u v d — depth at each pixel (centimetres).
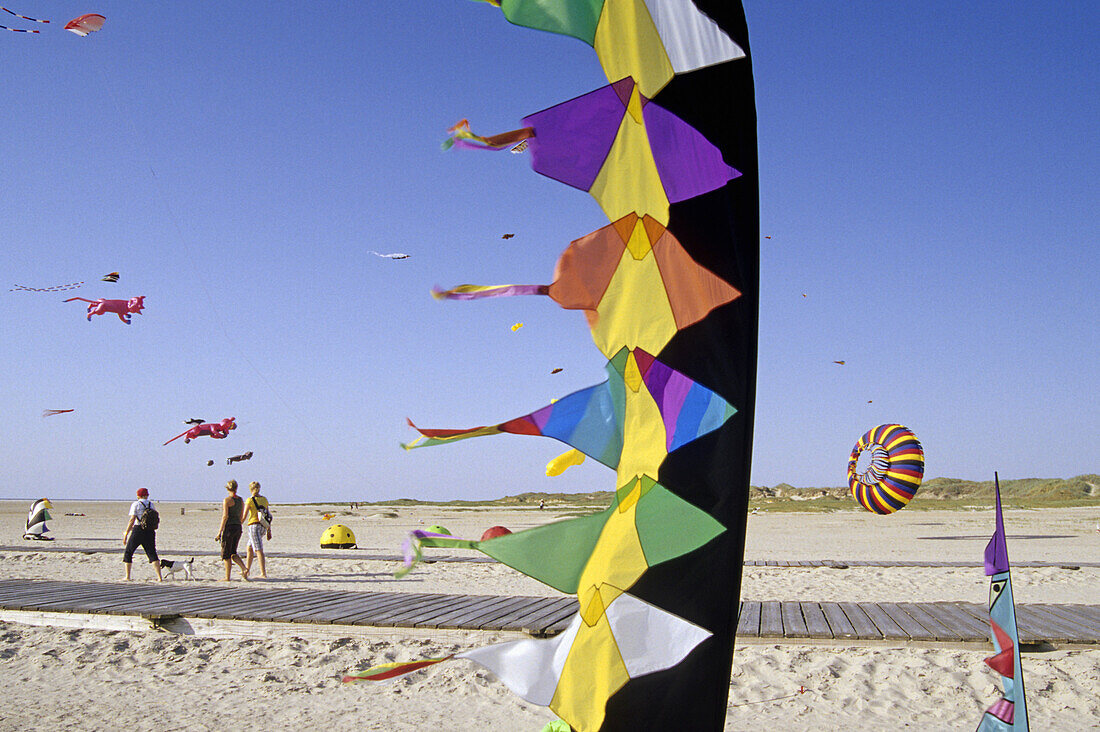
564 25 170
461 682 578
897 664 587
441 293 169
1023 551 1614
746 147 164
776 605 780
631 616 174
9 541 2088
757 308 166
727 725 498
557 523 175
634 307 173
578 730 174
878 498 1736
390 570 1279
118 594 866
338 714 521
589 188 170
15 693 568
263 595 862
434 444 169
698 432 172
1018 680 229
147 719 509
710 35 162
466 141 161
